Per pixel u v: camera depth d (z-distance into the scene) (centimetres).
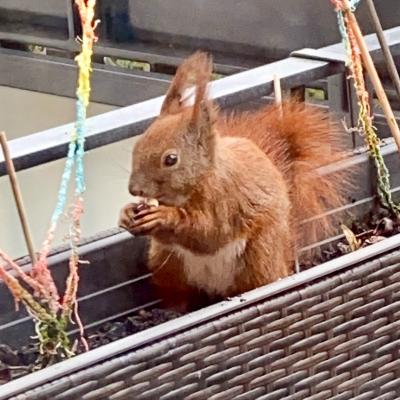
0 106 234
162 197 157
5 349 158
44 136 158
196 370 144
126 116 162
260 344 146
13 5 224
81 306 161
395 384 154
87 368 140
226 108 171
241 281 161
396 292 152
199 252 160
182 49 217
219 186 158
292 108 169
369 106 174
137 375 142
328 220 171
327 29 207
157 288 165
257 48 213
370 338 152
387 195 171
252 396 147
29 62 224
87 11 145
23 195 222
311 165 168
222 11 213
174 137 157
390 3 203
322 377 150
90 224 211
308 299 148
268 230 160
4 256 147
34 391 138
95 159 208
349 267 150
